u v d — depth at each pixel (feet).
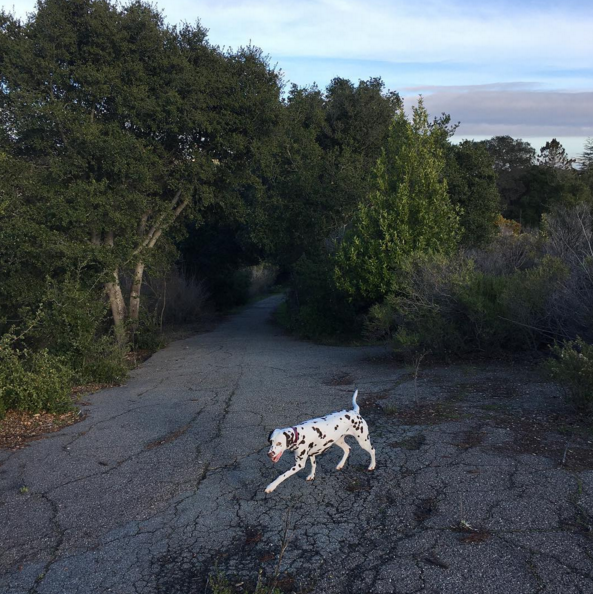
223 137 59.47
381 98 93.45
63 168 49.11
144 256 56.49
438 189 52.90
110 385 40.45
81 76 49.78
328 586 13.12
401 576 13.24
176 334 76.02
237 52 60.95
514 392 28.68
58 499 19.17
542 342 38.14
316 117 89.51
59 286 43.14
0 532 16.99
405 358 40.24
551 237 47.60
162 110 54.03
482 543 14.35
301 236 74.33
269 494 18.35
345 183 74.64
